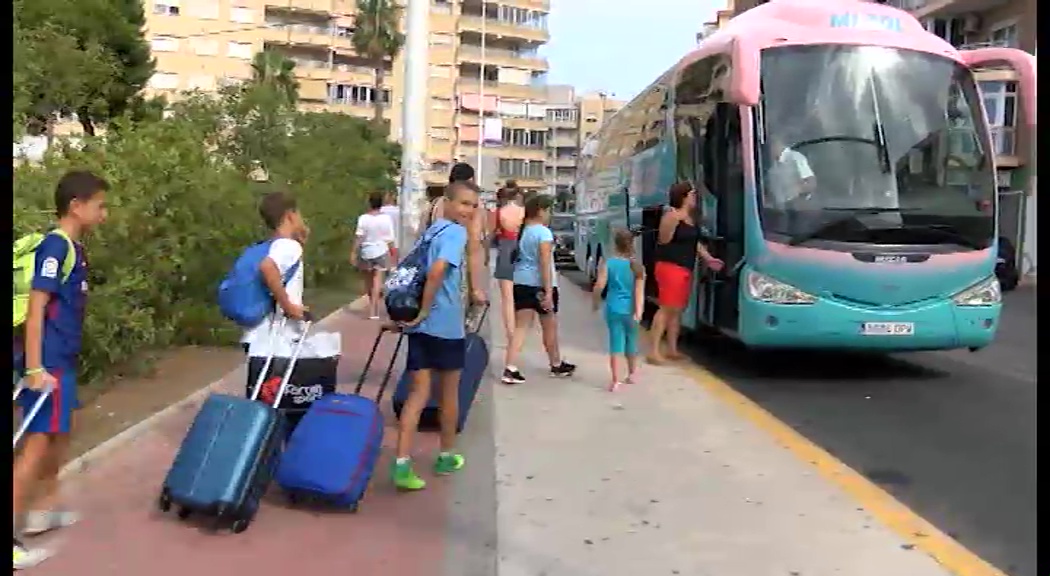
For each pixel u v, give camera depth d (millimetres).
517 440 7250
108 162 8945
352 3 82125
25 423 4543
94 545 4926
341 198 19422
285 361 5953
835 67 10109
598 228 20344
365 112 82188
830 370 11055
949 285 9852
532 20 101938
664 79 13891
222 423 5262
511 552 5004
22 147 8195
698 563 4887
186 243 10258
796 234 9727
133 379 9078
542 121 102562
